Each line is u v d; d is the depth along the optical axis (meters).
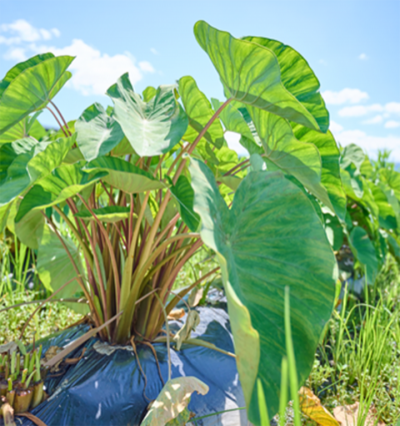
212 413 1.18
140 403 1.17
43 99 1.30
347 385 1.71
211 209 0.81
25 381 1.12
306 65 1.36
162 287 1.50
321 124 1.36
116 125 1.29
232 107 1.54
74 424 1.07
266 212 0.96
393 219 3.63
